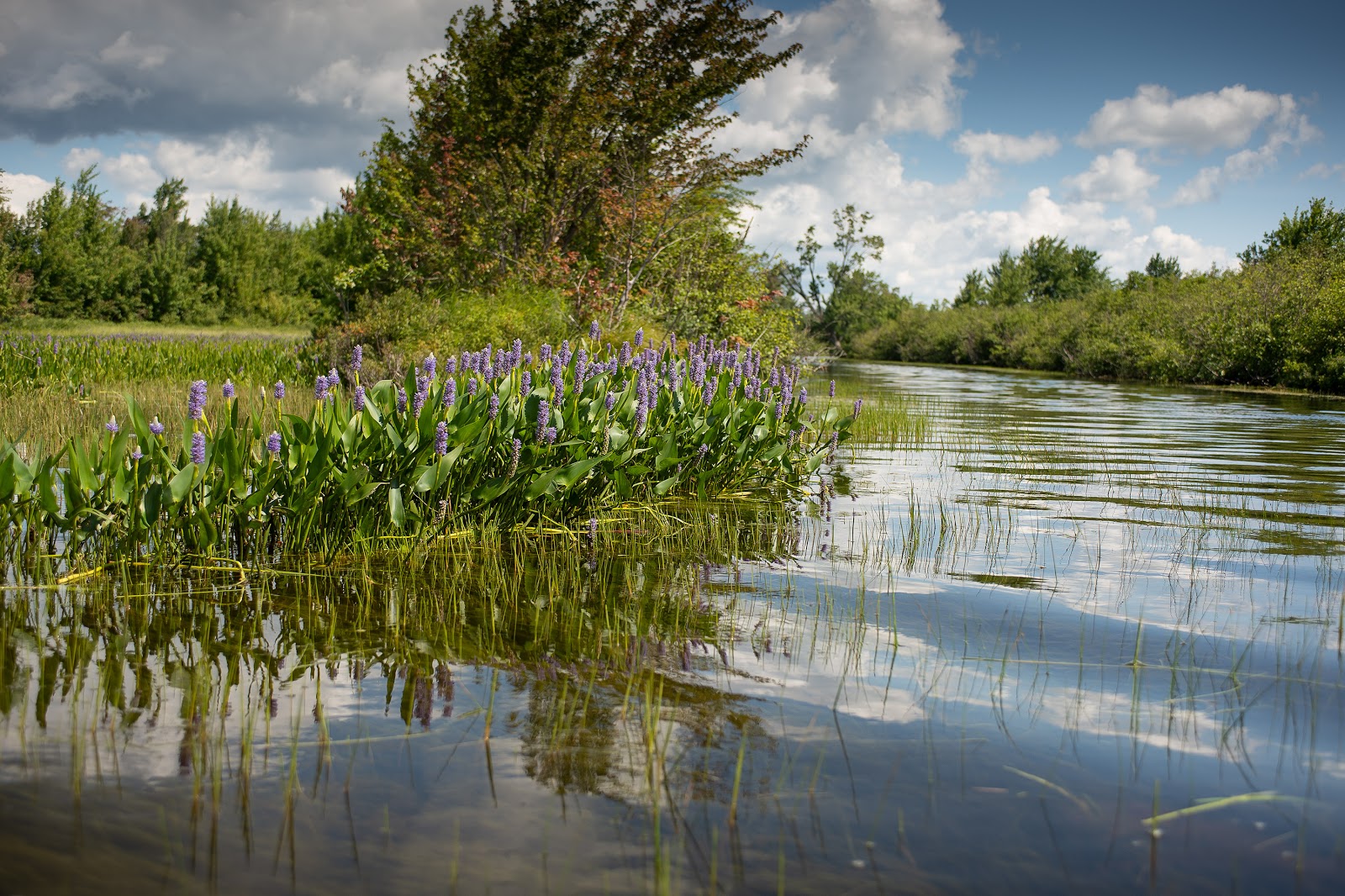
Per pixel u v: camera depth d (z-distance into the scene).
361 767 2.49
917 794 2.40
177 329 51.62
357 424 5.06
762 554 5.25
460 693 3.06
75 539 4.41
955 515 6.43
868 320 66.38
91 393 12.66
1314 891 1.98
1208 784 2.47
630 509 6.54
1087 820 2.28
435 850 2.10
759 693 3.10
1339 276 26.92
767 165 19.28
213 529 4.52
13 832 2.10
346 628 3.71
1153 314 32.78
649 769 2.47
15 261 47.25
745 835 2.20
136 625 3.64
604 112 19.77
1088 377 33.91
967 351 50.50
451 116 20.70
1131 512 6.59
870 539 5.67
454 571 4.72
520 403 6.09
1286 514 6.52
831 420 8.45
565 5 20.02
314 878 1.97
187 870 1.98
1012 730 2.82
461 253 19.55
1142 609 4.17
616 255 18.69
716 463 7.43
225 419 4.92
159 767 2.45
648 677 3.24
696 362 7.57
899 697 3.08
